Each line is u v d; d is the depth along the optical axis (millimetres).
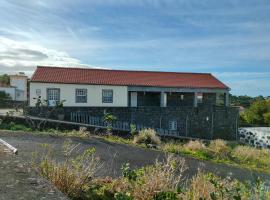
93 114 29531
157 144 18266
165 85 34062
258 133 33281
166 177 6367
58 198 4316
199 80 37344
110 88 31812
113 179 7035
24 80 55688
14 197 4246
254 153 20188
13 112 25594
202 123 33562
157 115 31766
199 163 14164
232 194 5789
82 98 30906
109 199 5801
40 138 14344
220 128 34344
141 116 31188
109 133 19875
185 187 6977
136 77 34844
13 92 54250
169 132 31672
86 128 20422
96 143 15180
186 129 32812
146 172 6504
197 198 5676
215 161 15930
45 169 5922
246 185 6711
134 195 5711
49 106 27859
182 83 35531
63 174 5773
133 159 12531
